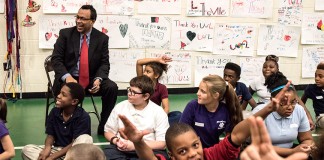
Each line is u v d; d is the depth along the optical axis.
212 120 3.03
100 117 4.51
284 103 2.97
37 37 5.48
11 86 5.52
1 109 2.80
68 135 3.28
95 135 4.25
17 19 5.38
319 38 6.22
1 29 5.38
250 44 6.05
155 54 5.84
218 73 6.05
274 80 3.05
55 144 3.32
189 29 5.86
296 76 6.29
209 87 2.92
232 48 6.02
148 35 5.76
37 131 4.35
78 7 5.46
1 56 5.44
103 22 5.58
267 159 0.99
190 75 5.99
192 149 1.77
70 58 4.31
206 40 5.94
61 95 3.22
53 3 5.41
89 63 4.29
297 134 3.14
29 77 5.57
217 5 5.87
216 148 1.91
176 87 6.00
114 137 3.14
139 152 1.76
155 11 5.71
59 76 4.16
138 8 5.66
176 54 5.90
